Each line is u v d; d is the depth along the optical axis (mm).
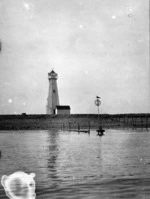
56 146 32188
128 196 10359
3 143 37812
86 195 10578
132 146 31047
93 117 105125
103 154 23484
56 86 118562
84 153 24438
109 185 12008
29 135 59312
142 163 18047
